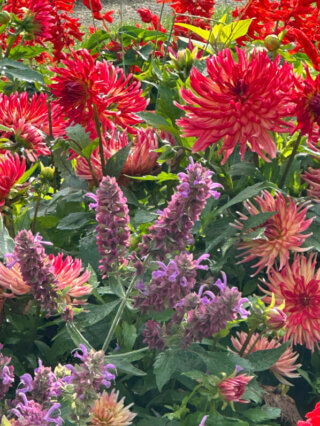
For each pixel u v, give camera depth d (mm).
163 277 1387
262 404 1839
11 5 3178
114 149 2002
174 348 1459
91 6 3135
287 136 2148
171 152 1884
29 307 1764
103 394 1440
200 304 1406
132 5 9258
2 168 1775
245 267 2006
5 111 2158
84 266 1840
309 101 1688
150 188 2012
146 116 1991
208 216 1858
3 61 2582
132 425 1673
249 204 1929
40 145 2104
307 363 2057
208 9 3158
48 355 1721
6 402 1296
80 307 1685
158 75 2344
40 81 2570
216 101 1687
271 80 1672
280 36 2303
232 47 3025
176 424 1559
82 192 2006
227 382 1445
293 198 1979
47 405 1265
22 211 2002
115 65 3389
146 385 1682
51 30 3104
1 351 1739
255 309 1594
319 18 2662
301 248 1813
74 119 1910
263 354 1595
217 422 1497
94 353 1212
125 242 1447
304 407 2002
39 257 1413
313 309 1781
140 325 1718
